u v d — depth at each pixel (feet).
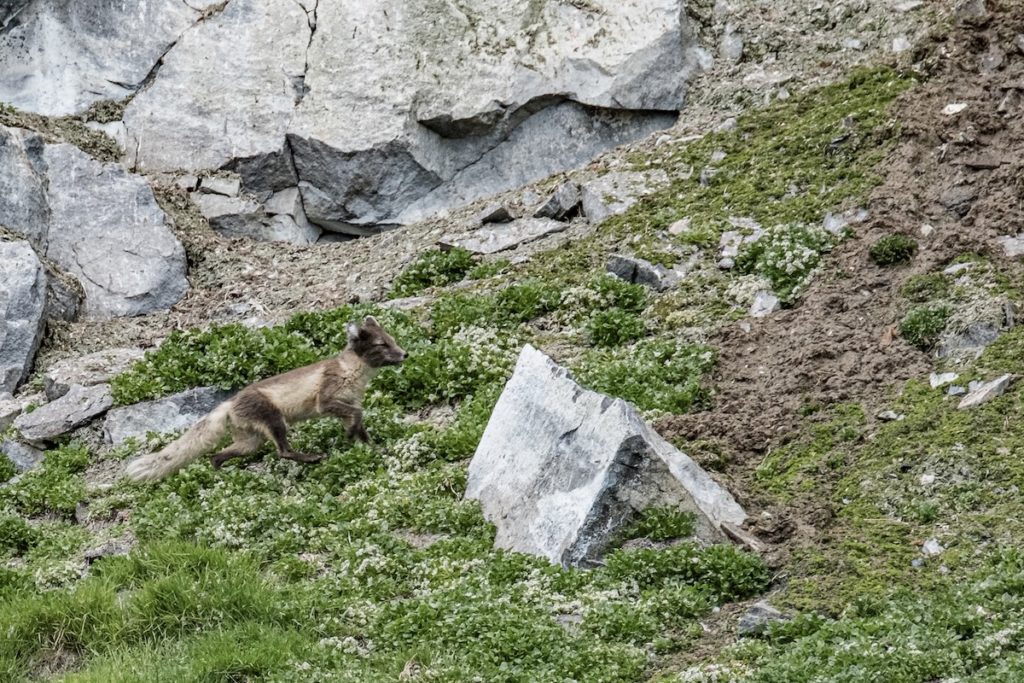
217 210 198.80
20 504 131.13
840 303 139.13
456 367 141.38
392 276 173.06
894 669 82.79
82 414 143.95
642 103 197.16
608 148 200.23
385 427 132.87
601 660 90.38
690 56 201.77
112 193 189.37
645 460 105.29
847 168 162.30
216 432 126.72
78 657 101.96
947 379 121.19
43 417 144.25
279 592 104.47
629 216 167.73
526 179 202.69
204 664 94.12
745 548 103.35
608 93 197.26
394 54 204.54
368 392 140.87
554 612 97.50
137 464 126.21
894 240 143.13
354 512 118.32
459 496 119.34
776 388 129.59
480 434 127.54
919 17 191.52
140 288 181.68
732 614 96.32
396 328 151.74
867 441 116.98
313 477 126.62
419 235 184.75
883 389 124.77
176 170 203.51
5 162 182.29
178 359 148.46
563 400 114.11
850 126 168.35
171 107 206.69
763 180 166.91
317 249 193.67
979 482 106.01
